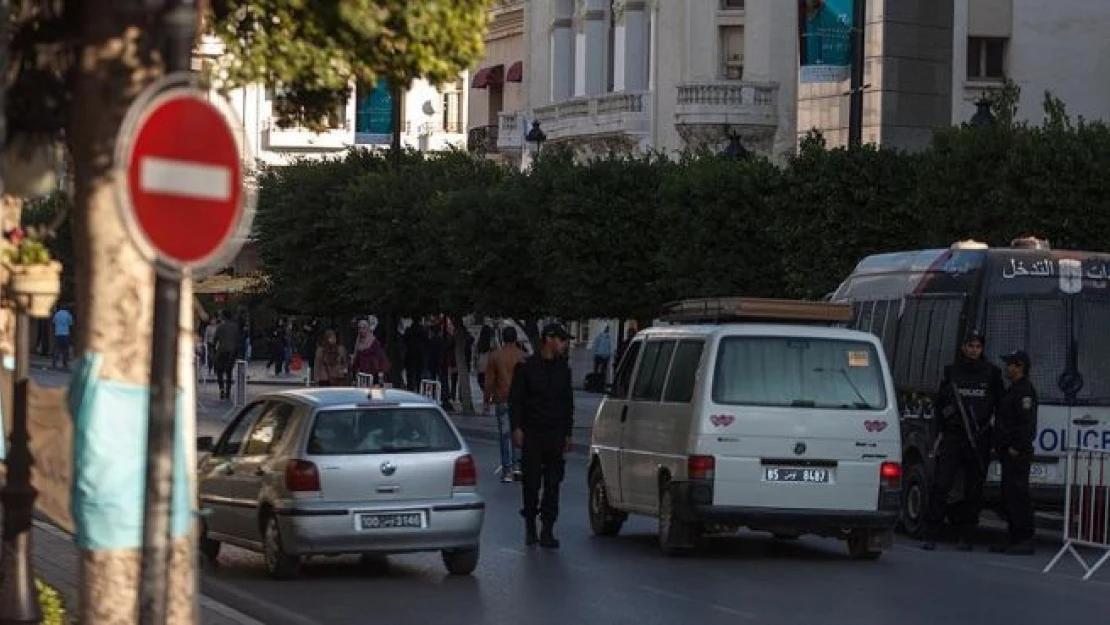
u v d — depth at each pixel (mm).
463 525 27031
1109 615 24438
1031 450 32312
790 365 29547
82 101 15078
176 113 11719
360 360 61188
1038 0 79438
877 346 29859
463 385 73688
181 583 15453
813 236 52625
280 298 85938
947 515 34531
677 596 25578
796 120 84500
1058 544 34844
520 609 24250
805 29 50875
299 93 21078
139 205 11617
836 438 29375
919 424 35188
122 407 15414
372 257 76875
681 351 30594
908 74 64375
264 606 24391
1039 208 44969
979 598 25906
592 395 95188
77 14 17219
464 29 16766
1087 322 34344
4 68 15891
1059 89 79812
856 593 26234
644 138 95750
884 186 51656
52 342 110188
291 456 26688
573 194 64375
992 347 34312
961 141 46281
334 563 29234
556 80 111062
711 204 57094
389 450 26875
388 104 76812
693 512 29219
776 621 23375
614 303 64625
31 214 51719
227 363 81938
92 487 15500
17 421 20062
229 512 28328
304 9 16734
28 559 20156
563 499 40875
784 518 29266
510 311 71062
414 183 75438
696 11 93125
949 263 35469
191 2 12219
